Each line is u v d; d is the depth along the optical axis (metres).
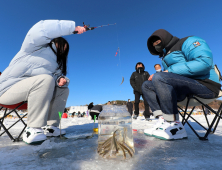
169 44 1.62
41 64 1.47
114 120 1.00
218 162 0.78
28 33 1.36
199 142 1.28
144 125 2.79
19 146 1.19
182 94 1.52
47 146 1.14
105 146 0.89
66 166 0.73
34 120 1.30
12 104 1.41
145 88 1.77
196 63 1.35
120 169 0.69
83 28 1.41
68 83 1.80
